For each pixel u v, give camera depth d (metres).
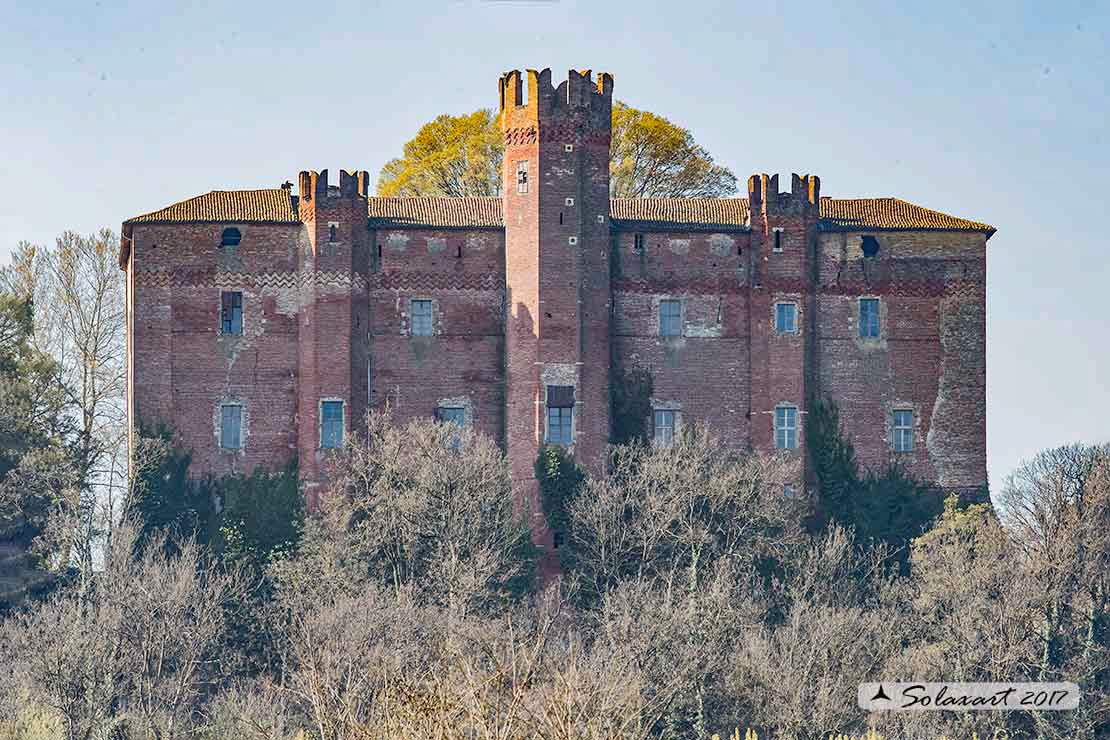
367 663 159.62
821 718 168.75
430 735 127.69
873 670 179.38
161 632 177.00
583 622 191.25
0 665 178.12
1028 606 186.88
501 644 165.88
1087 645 185.00
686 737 171.62
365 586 188.38
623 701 144.88
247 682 179.00
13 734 166.75
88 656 172.62
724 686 173.62
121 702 173.38
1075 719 177.12
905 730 171.12
